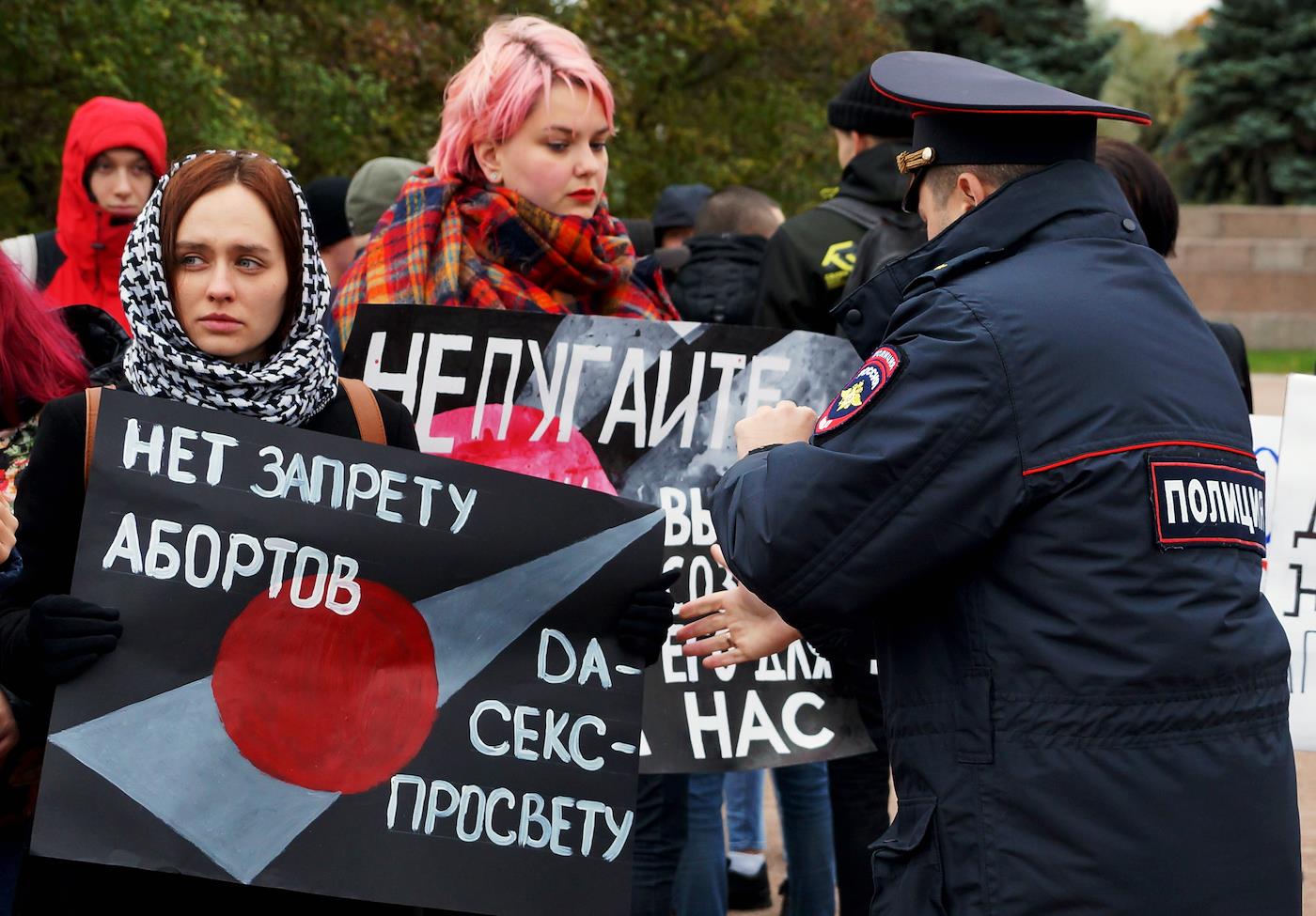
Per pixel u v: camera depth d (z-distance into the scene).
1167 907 2.04
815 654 3.10
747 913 4.51
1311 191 31.11
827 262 3.83
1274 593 3.43
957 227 2.31
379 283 3.16
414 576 2.32
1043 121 2.31
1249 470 2.21
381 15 15.48
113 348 3.08
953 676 2.16
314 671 2.25
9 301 2.62
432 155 3.30
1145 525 2.09
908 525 2.11
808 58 20.98
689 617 2.91
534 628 2.39
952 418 2.10
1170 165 34.16
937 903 2.13
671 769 3.03
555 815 2.36
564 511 2.42
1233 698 2.10
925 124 2.39
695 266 5.17
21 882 2.24
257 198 2.28
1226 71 31.52
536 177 3.11
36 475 2.23
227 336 2.29
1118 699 2.06
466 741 2.32
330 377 2.41
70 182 4.63
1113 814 2.05
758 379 3.12
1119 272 2.23
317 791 2.22
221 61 13.11
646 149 18.77
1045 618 2.10
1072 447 2.10
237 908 2.21
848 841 3.47
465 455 2.98
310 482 2.29
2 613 2.21
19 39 11.49
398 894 2.23
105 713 2.12
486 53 3.14
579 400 3.03
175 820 2.12
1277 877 2.11
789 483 2.17
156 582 2.18
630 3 17.66
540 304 3.13
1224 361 2.25
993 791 2.10
